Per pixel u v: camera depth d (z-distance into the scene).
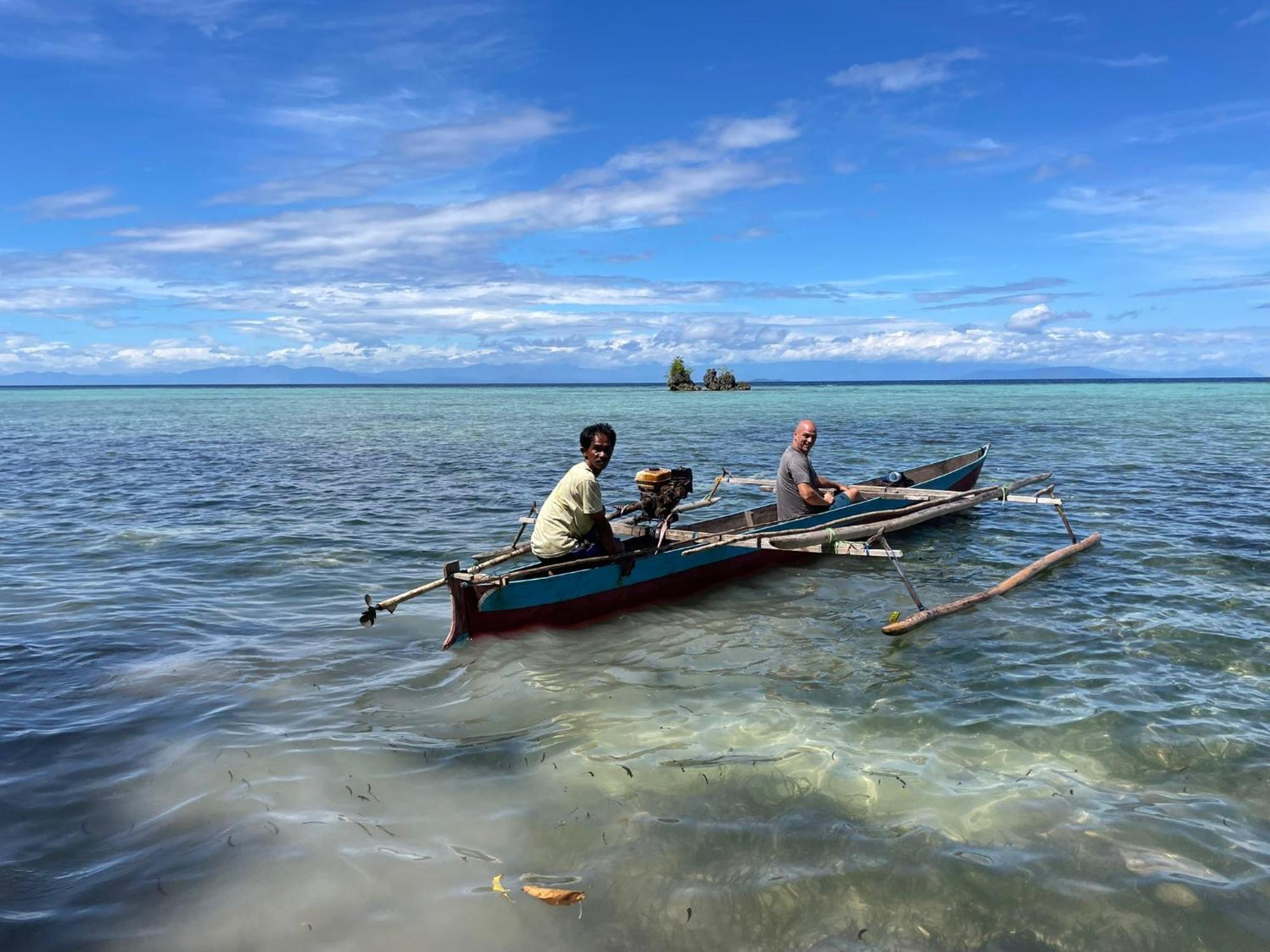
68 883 3.78
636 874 3.85
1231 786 4.71
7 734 5.42
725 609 8.65
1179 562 9.96
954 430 33.50
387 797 4.62
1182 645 7.09
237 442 30.42
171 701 6.05
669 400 78.75
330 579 9.69
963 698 6.06
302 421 46.03
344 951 3.33
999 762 5.02
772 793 4.62
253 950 3.33
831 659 7.02
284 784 4.76
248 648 7.27
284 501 15.42
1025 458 22.02
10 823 4.31
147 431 37.00
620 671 6.78
